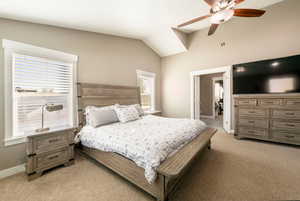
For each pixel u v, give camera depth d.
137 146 1.53
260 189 1.50
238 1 1.63
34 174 1.75
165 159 1.42
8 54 1.88
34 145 1.75
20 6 1.74
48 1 1.75
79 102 2.66
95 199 1.41
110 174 1.87
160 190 1.27
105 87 3.13
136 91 3.93
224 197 1.40
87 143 2.21
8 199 1.41
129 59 3.82
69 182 1.69
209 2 1.67
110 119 2.58
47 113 2.33
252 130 3.06
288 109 2.64
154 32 3.61
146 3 2.27
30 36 2.11
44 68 2.27
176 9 2.62
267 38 3.13
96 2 1.98
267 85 3.00
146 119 3.04
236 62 3.55
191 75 4.39
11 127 1.90
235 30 3.55
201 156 2.32
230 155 2.38
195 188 1.54
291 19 2.87
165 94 5.09
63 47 2.49
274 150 2.57
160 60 5.11
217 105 7.86
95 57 3.01
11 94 1.90
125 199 1.40
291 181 1.62
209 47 3.99
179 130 2.01
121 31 3.22
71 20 2.32
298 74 2.65
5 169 1.83
